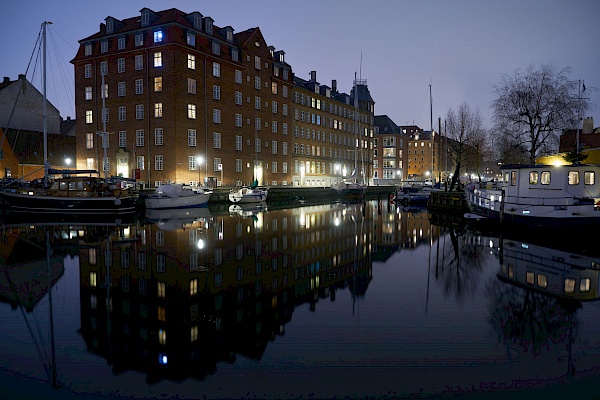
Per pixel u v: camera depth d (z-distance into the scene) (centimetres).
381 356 750
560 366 712
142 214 3588
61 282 1259
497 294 1146
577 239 2161
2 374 681
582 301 1076
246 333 854
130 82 5000
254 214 3728
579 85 3344
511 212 2403
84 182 3478
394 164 11175
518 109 3450
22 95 5888
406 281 1302
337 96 9075
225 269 1454
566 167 2264
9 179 4538
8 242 2019
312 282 1287
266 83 6312
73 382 657
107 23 5238
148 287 1206
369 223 3023
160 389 636
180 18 4938
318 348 784
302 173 7394
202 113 5106
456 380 666
